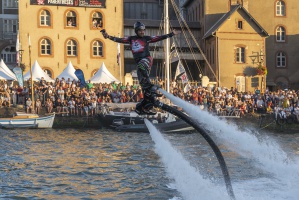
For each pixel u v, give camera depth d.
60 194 31.00
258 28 111.56
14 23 123.81
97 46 109.62
